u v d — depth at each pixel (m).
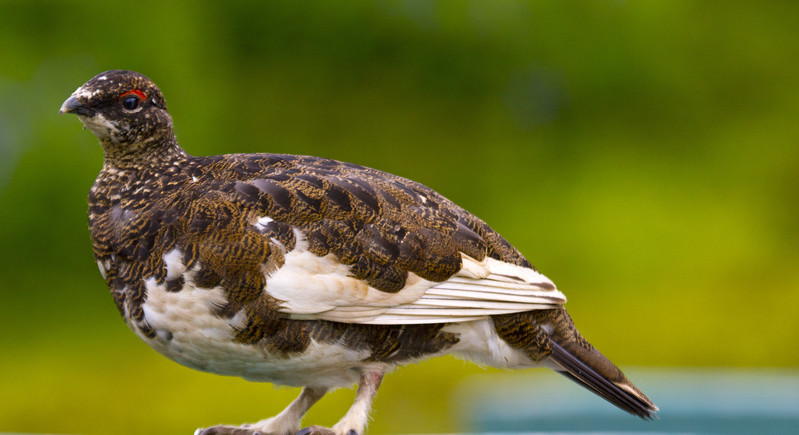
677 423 7.09
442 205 5.20
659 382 8.36
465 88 18.05
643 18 18.05
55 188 15.48
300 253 4.71
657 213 16.86
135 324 4.84
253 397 12.44
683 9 18.36
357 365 4.97
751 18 18.52
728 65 18.31
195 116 16.19
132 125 5.02
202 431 5.62
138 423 12.67
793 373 12.23
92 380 13.55
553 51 17.81
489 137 18.02
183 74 16.23
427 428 12.13
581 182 17.50
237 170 5.04
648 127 18.22
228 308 4.66
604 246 16.31
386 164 17.47
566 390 8.31
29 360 14.32
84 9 15.85
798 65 18.33
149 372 13.44
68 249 15.48
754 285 15.66
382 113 17.80
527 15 17.92
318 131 17.34
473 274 4.98
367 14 17.23
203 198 4.80
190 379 13.06
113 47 15.90
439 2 17.47
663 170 17.73
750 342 14.29
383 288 4.79
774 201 17.50
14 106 15.65
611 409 7.23
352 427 4.84
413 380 12.60
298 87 17.44
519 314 5.14
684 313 14.95
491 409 7.58
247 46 17.27
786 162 17.80
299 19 17.08
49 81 15.72
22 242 15.44
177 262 4.67
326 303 4.71
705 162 17.89
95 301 15.38
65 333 14.95
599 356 5.41
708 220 16.89
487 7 17.61
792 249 16.67
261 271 4.66
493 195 17.44
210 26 16.89
